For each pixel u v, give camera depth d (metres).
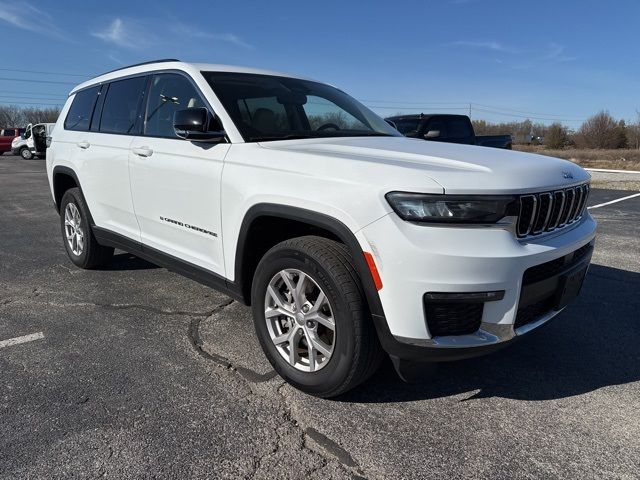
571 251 2.66
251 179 2.85
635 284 4.83
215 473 2.17
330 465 2.23
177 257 3.58
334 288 2.47
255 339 3.48
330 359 2.58
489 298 2.29
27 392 2.77
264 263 2.83
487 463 2.26
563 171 2.75
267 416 2.58
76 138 4.69
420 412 2.64
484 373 3.07
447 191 2.22
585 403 2.75
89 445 2.33
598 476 2.18
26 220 8.16
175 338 3.48
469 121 11.01
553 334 3.65
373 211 2.32
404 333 2.33
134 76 4.13
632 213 9.31
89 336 3.50
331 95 4.10
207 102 3.31
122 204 4.05
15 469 2.16
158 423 2.50
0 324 3.69
